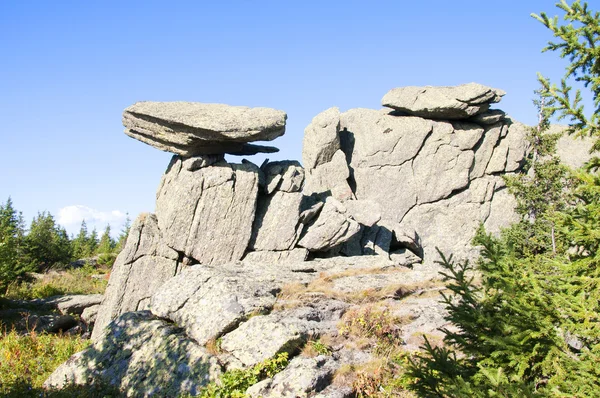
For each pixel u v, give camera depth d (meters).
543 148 30.69
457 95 37.22
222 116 26.39
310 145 36.34
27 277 35.12
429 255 36.38
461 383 6.98
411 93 38.78
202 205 25.86
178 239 25.55
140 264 25.14
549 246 24.25
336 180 35.88
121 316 16.89
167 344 14.83
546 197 29.47
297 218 27.44
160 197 26.83
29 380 14.73
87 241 68.75
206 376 13.26
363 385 12.53
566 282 7.09
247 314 15.74
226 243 25.98
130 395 13.56
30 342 18.02
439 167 37.97
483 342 7.62
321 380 12.47
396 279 20.58
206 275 18.52
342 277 20.88
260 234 26.97
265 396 12.16
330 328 15.84
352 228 27.97
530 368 7.13
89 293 33.47
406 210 37.38
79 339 21.38
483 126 39.41
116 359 14.91
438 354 8.08
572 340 8.51
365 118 39.44
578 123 7.17
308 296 17.92
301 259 27.03
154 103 27.03
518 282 7.37
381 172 37.78
